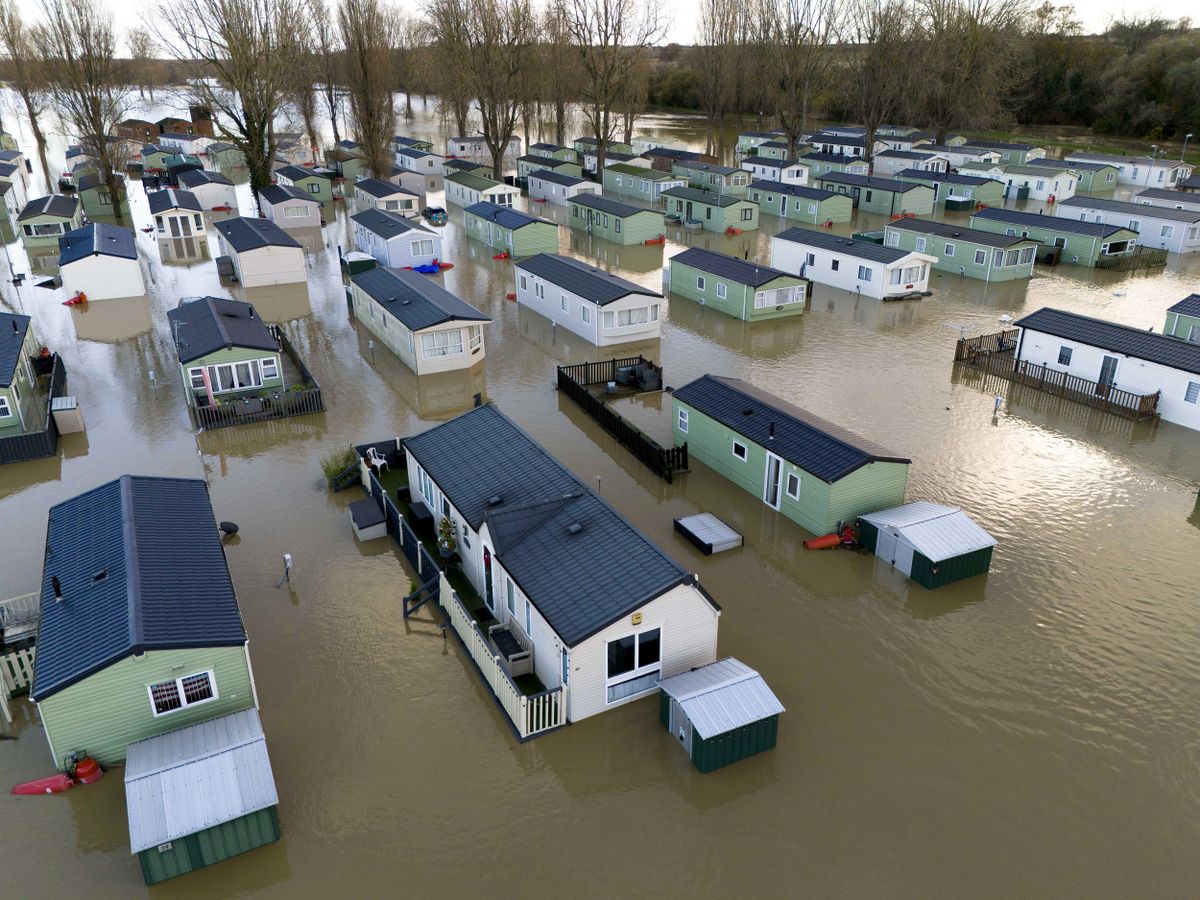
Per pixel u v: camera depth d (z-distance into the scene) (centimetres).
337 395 4297
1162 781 1966
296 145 12662
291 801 1908
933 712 2177
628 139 12406
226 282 6394
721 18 13588
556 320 5453
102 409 4097
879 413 4075
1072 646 2420
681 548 2939
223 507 3181
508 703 2134
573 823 1856
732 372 4622
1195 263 7131
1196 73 12706
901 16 12119
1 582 2703
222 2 8150
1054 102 15088
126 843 1797
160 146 13125
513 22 9850
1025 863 1758
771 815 1877
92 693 1852
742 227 8369
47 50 9838
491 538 2358
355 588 2694
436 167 11469
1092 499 3253
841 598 2652
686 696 2009
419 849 1794
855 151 12481
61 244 6266
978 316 5653
